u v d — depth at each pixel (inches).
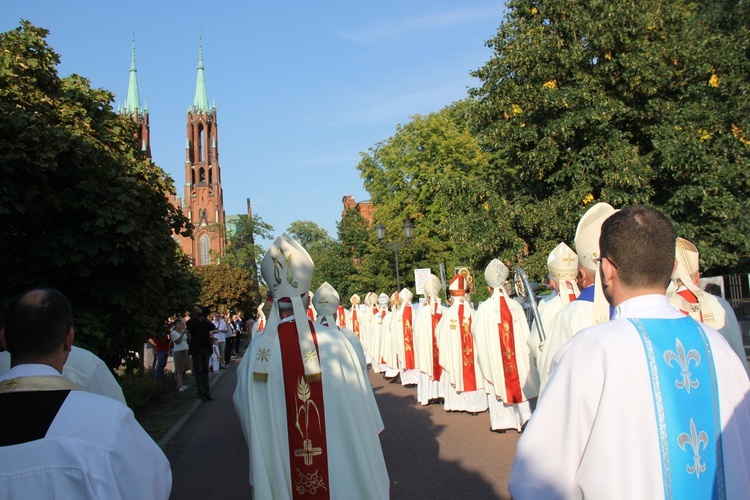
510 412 392.2
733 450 84.5
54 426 87.5
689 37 640.4
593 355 86.2
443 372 508.4
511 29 693.3
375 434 194.4
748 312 599.2
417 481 291.4
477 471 302.4
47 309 97.6
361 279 1230.9
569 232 642.8
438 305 530.3
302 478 181.6
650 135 639.8
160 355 747.4
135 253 360.2
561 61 620.1
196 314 622.8
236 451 388.5
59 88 402.3
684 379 84.7
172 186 484.7
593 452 82.8
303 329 189.6
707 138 626.5
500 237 688.4
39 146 307.7
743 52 641.0
